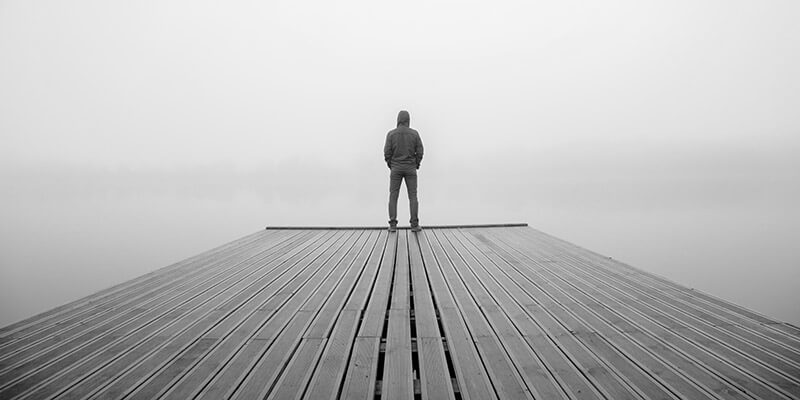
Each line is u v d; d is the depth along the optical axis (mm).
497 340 1838
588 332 1922
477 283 2838
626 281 2869
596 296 2500
